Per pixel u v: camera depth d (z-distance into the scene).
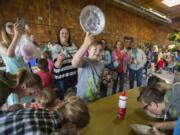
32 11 3.97
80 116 0.73
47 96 1.24
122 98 1.43
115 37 6.86
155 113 1.38
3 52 1.99
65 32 2.53
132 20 7.90
